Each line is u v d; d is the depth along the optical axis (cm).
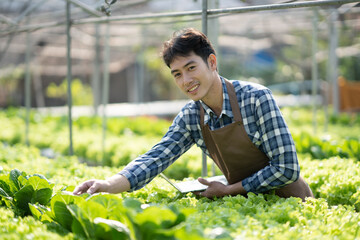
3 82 2097
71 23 520
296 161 271
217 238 185
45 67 1952
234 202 266
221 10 370
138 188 281
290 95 2053
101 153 743
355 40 1484
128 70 2344
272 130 270
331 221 237
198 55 259
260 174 277
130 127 1103
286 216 235
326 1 324
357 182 342
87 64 1958
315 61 884
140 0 697
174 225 186
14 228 212
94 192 253
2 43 1348
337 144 555
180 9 861
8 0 858
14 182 267
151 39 1523
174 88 2355
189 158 599
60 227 223
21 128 1043
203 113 288
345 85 1365
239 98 278
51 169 413
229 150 283
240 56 1903
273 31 1278
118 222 197
